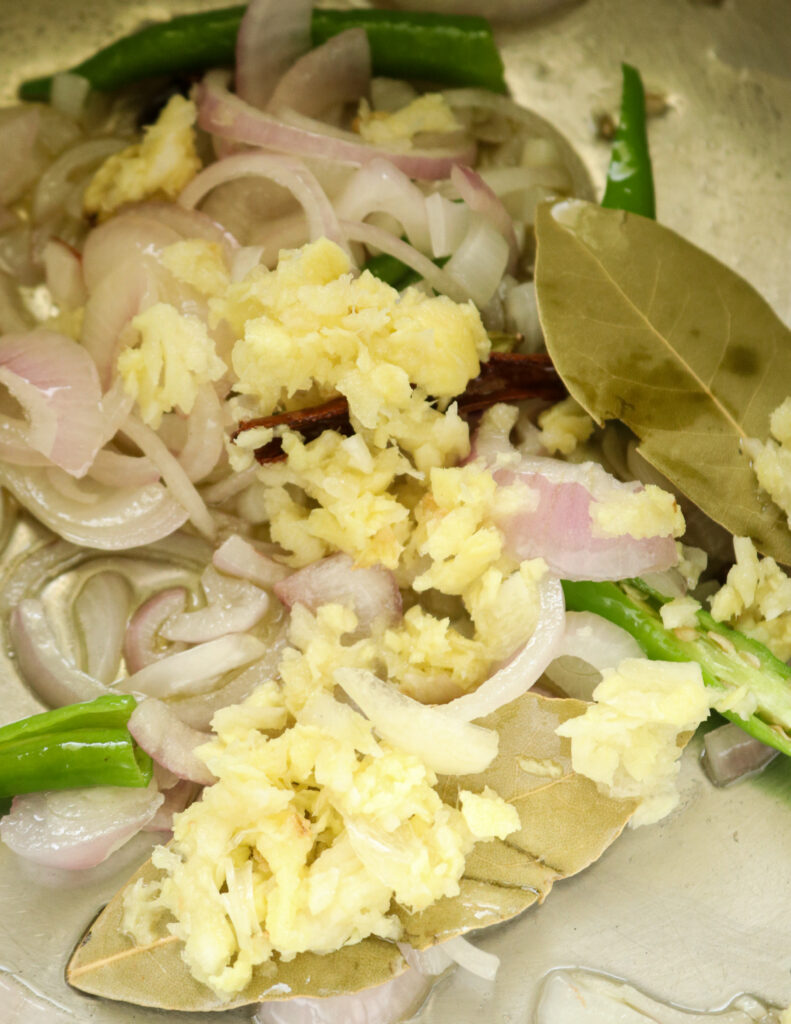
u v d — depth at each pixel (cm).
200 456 26
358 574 25
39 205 28
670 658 25
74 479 26
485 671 25
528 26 31
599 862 25
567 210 26
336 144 28
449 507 25
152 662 26
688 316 26
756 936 24
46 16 30
